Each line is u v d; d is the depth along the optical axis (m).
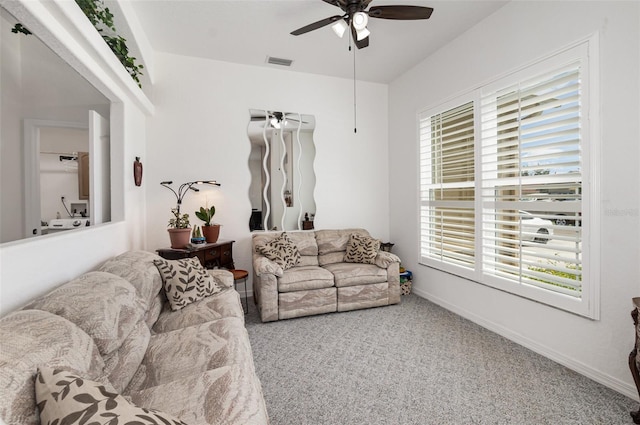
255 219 4.04
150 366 1.51
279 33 3.23
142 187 3.51
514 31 2.63
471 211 3.12
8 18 2.60
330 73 4.23
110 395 0.86
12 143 2.97
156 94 3.63
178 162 3.72
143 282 1.98
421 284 3.93
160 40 3.37
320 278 3.28
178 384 1.30
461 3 2.71
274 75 4.08
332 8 2.81
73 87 3.19
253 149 4.01
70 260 1.88
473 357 2.40
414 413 1.78
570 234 2.27
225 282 2.70
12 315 1.11
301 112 4.20
